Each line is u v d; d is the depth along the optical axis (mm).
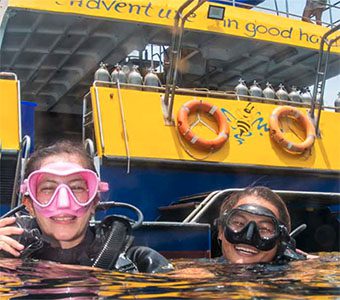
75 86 8211
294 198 5398
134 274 2100
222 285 1847
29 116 6074
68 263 2271
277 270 2482
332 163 6488
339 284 1907
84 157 2352
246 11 6910
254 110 6340
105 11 6191
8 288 1738
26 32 6680
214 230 5062
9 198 5172
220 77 8375
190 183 5840
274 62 7871
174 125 5848
